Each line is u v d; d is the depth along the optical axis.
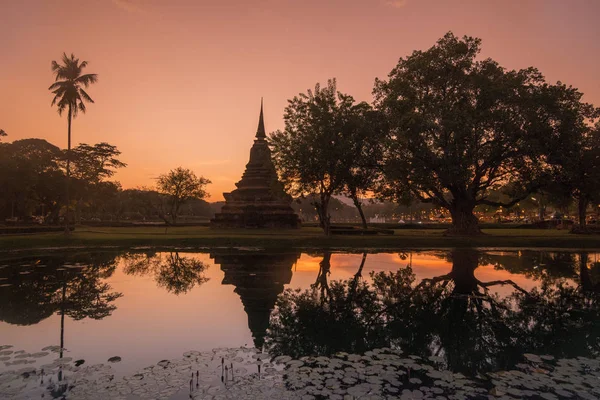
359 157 38.94
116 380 7.18
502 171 38.41
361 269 20.55
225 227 51.97
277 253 27.89
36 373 7.52
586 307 12.76
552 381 7.20
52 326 10.68
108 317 11.57
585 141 35.72
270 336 9.91
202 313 12.07
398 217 168.88
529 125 32.72
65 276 18.23
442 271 19.84
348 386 6.93
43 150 66.50
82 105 39.62
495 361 8.28
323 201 39.91
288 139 39.91
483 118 33.19
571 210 88.06
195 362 8.09
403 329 10.58
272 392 6.68
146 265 21.84
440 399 6.44
